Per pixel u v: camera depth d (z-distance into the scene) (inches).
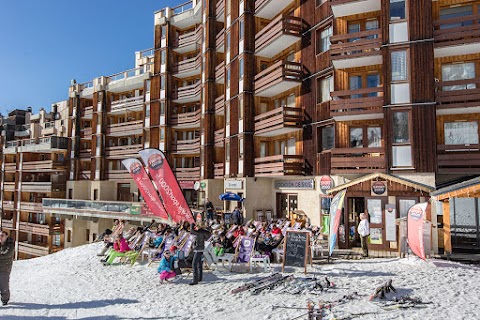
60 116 2060.8
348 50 687.7
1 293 372.8
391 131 634.2
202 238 434.9
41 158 1982.0
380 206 568.1
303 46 859.4
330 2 706.2
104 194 1621.6
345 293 360.2
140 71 1596.9
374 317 289.0
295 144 869.2
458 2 642.2
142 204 1178.0
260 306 331.9
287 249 455.2
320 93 804.0
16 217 1905.8
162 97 1454.2
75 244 1558.8
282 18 847.7
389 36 650.8
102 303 371.2
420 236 468.4
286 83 855.1
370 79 725.9
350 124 722.2
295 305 329.7
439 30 619.2
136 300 376.5
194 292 391.5
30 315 336.5
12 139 2166.6
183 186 1348.4
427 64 619.8
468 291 355.3
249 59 987.3
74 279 495.2
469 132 631.2
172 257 460.8
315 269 470.3
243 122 971.3
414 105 621.3
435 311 299.4
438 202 603.8
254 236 530.3
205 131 1197.7
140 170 709.3
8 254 376.2
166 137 1422.2
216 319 306.2
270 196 968.9
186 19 1419.8
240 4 1026.1
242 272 474.0
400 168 621.3
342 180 706.8
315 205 780.6
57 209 1530.5
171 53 1464.1
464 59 639.1
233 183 1002.7
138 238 599.8
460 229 613.0
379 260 522.6
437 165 602.2
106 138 1649.9
